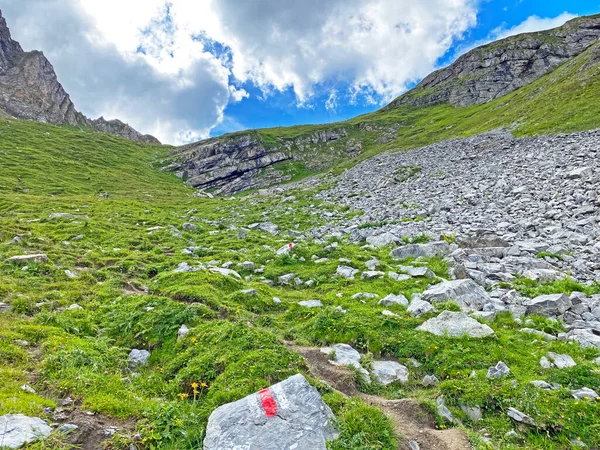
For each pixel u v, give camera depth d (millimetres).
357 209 34219
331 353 9742
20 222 26094
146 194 57625
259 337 9438
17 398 6582
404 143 90812
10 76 197000
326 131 134625
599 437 6652
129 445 6160
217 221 36312
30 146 76625
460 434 7117
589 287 12781
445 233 20734
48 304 11977
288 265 18750
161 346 10078
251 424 6246
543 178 28359
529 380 8133
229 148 114375
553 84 85250
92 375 7969
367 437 6402
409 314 11859
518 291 13070
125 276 16438
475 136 65562
